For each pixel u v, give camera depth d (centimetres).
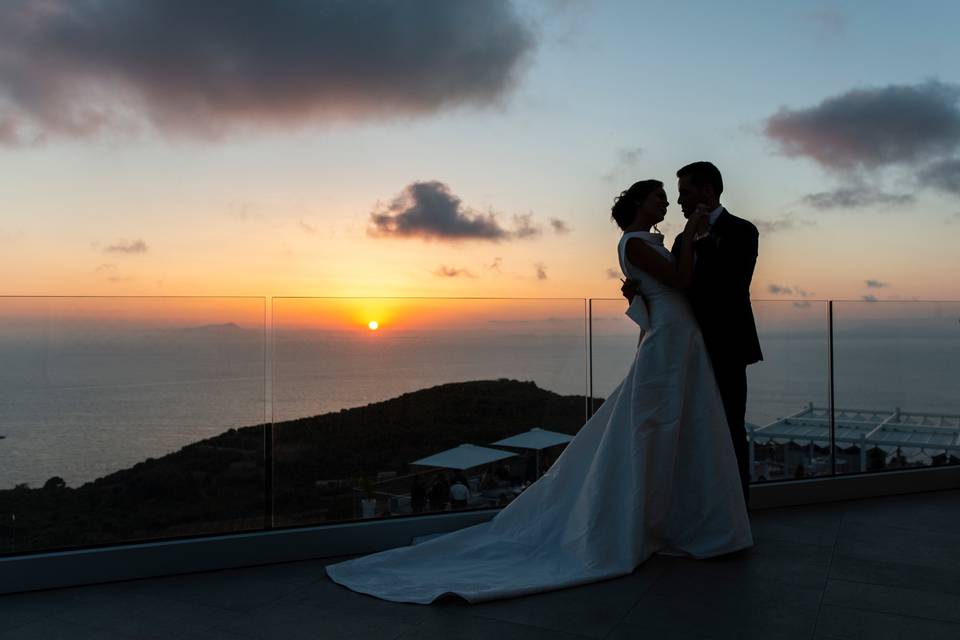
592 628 257
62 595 305
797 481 452
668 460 337
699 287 357
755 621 262
